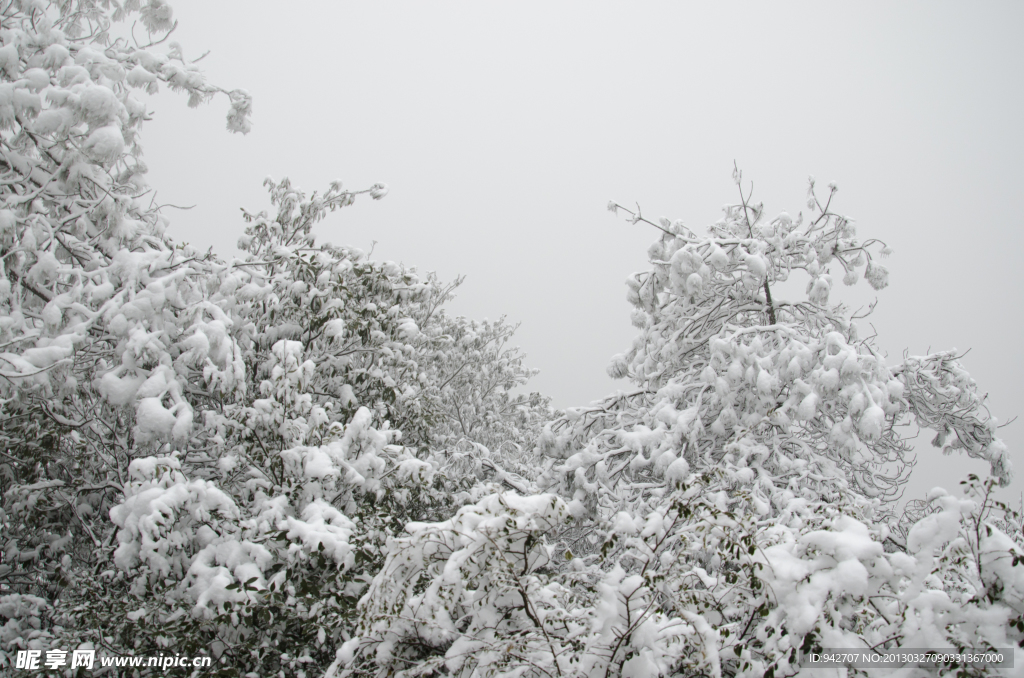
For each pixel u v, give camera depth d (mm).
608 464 6219
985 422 6270
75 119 4805
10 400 4438
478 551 2826
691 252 6742
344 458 4656
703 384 6586
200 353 4547
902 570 2568
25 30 5398
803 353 5922
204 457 5219
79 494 4934
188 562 3859
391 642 2912
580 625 2848
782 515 3928
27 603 4203
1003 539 2475
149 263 4945
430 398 7664
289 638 3719
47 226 5047
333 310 6152
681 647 2797
